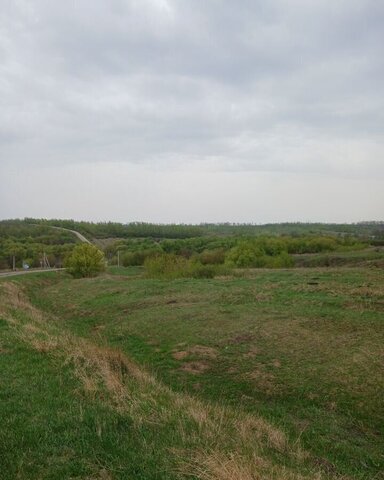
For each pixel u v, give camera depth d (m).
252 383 12.59
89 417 6.98
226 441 6.74
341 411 10.77
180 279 34.09
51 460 5.72
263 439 7.86
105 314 23.84
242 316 19.20
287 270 36.22
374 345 14.27
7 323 14.23
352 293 21.83
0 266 79.00
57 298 32.06
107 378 8.96
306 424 10.05
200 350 15.45
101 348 12.56
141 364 14.51
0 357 10.32
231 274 35.62
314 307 19.75
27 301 30.05
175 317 20.33
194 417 7.54
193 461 5.76
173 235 149.00
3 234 110.31
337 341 15.02
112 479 5.38
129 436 6.54
